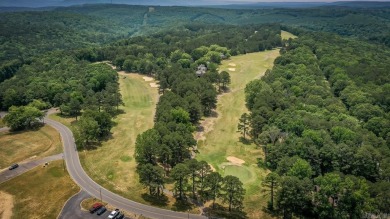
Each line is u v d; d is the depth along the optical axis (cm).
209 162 14012
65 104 19925
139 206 11088
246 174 13200
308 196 10569
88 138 15362
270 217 10781
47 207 11088
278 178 10894
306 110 16475
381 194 10356
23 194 11862
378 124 15150
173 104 17288
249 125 16750
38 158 14475
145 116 19312
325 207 10438
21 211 10931
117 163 13988
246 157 14525
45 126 18050
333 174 10869
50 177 12925
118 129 17538
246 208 11162
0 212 10906
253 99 19512
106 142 16050
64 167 13675
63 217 10531
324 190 10556
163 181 11438
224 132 16950
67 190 12038
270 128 14662
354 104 17875
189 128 15550
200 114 17662
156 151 12900
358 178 11100
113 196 11669
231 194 10544
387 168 11806
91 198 11525
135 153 13850
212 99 19138
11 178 12900
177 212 10788
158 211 10831
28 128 17825
